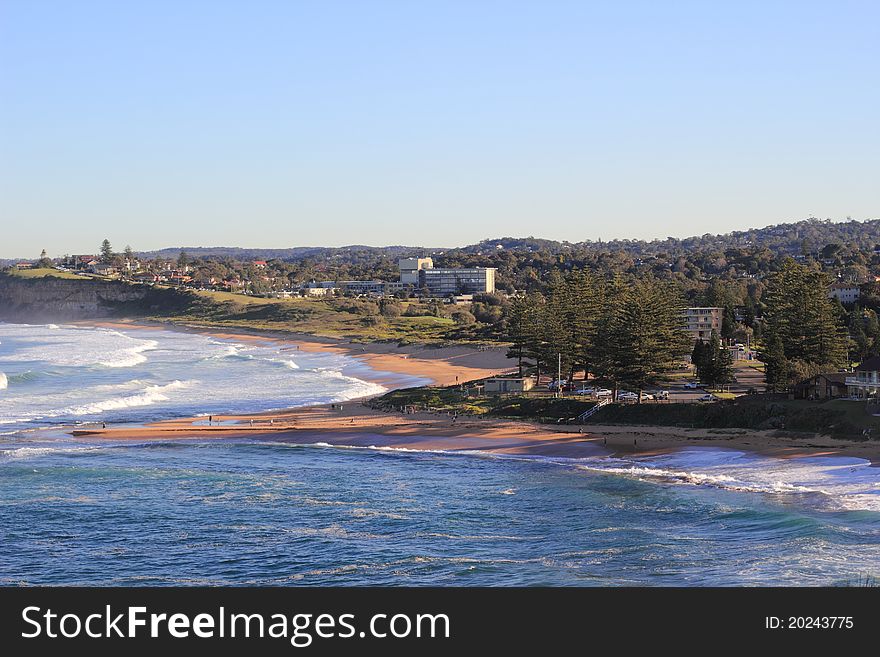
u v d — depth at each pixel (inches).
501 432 3454.7
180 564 1972.2
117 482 2714.1
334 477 2773.1
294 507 2409.0
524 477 2711.6
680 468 2731.3
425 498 2479.1
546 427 3553.2
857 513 2137.1
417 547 2038.6
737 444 2987.2
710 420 3422.7
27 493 2573.8
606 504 2340.1
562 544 2021.4
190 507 2417.6
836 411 3169.3
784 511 2178.9
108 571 1937.7
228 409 4355.3
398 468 2896.2
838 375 3722.9
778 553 1882.4
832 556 1852.9
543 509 2324.1
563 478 2677.2
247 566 1951.3
